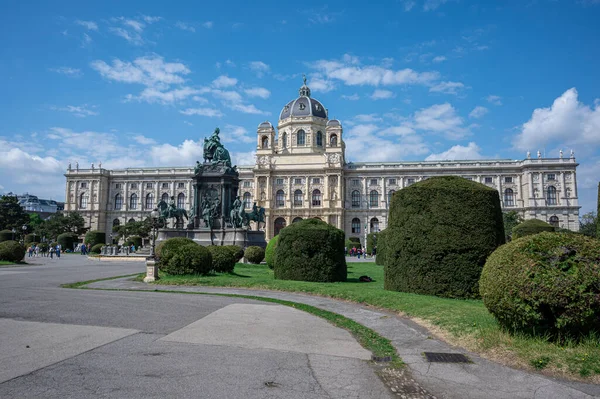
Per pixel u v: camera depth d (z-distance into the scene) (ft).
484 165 344.28
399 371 27.91
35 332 34.47
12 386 22.56
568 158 327.67
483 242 55.67
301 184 354.33
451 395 23.82
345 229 352.90
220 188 150.00
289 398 22.24
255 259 129.90
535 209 324.80
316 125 372.58
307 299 58.95
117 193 388.16
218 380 24.50
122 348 30.58
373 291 59.77
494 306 32.71
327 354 31.27
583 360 27.48
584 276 29.07
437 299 51.65
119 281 75.82
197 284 71.77
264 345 33.04
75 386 22.82
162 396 21.72
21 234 305.94
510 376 27.02
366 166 360.07
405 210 60.29
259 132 366.22
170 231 144.97
